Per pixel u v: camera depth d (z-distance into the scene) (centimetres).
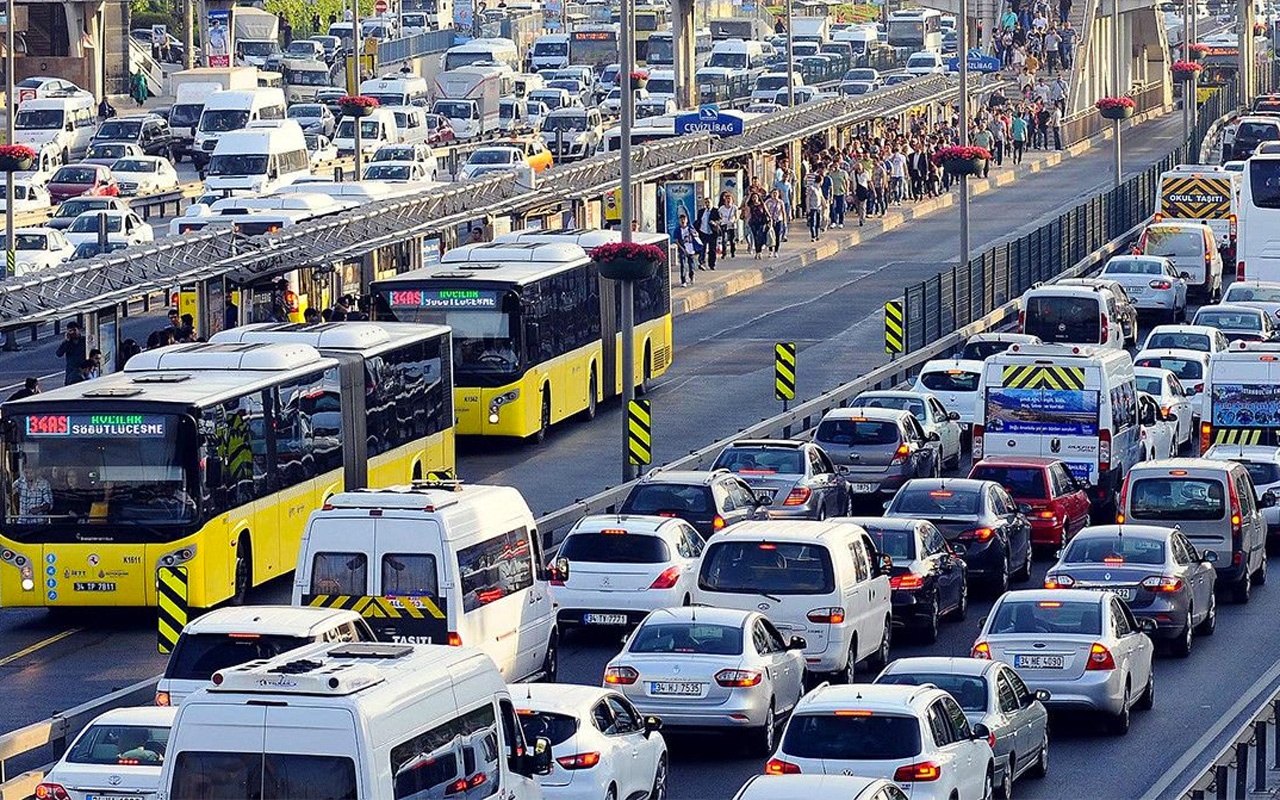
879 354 16325
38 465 9300
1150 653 8181
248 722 4766
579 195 18175
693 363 16150
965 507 10019
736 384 15275
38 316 11831
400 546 7706
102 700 7106
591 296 14225
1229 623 9681
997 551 9969
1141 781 7144
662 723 7294
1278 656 9025
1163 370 13600
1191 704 8244
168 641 8194
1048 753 7512
